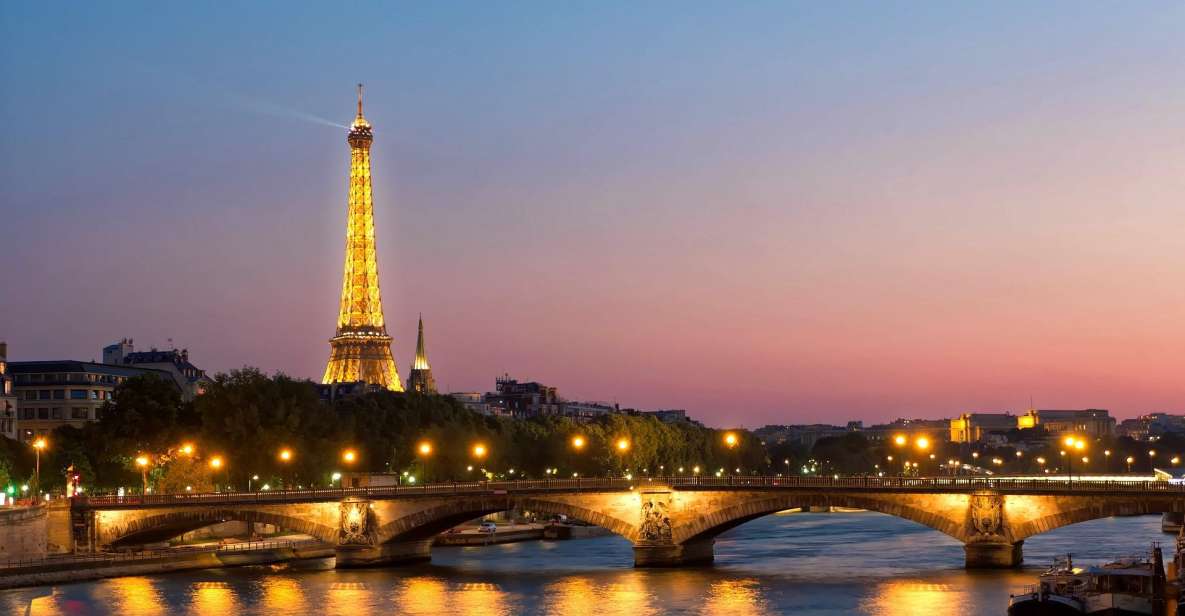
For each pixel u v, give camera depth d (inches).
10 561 7800.2
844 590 7106.3
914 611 6299.2
